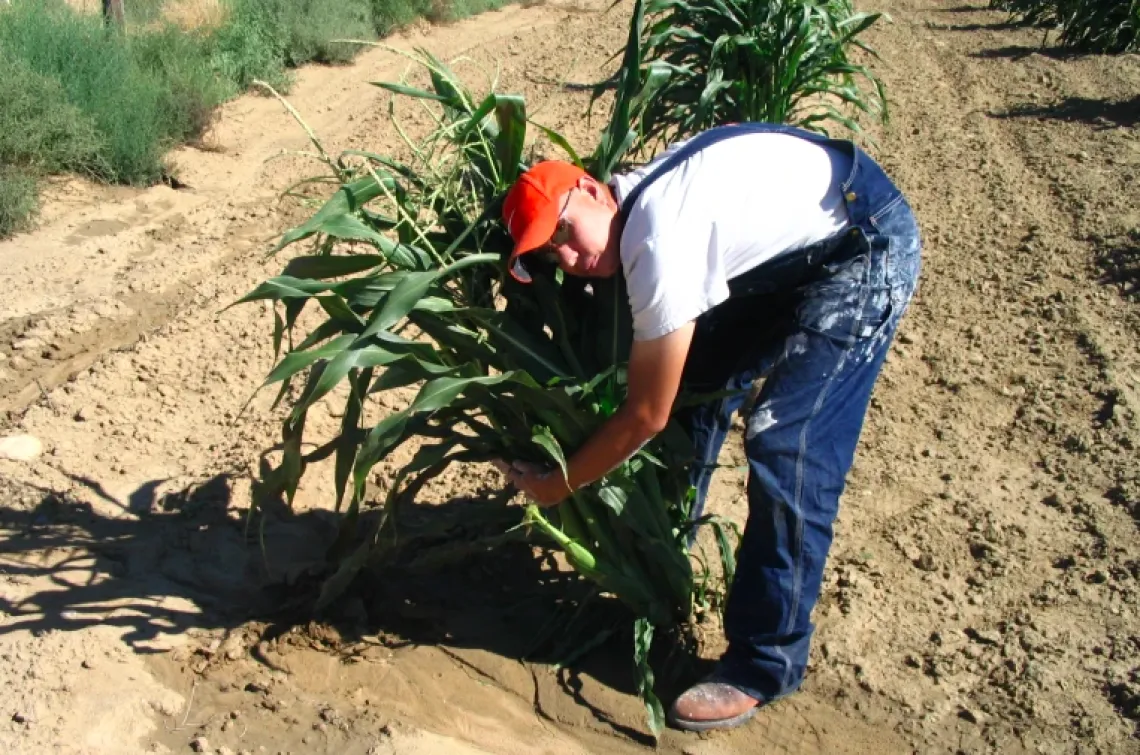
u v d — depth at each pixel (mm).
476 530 3818
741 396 3311
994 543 3777
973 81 9727
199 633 3367
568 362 3041
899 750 2998
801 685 3211
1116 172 7102
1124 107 8602
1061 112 8570
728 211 2605
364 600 3514
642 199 2561
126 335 5328
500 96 2883
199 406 4641
